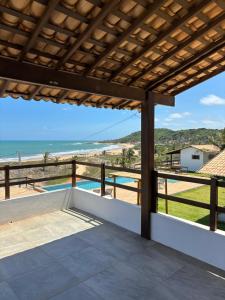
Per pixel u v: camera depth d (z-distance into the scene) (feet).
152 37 7.52
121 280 8.46
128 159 73.20
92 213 15.48
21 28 6.35
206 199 31.53
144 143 11.84
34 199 14.97
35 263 9.57
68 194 16.67
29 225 13.56
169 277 8.64
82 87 9.12
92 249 10.78
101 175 14.96
